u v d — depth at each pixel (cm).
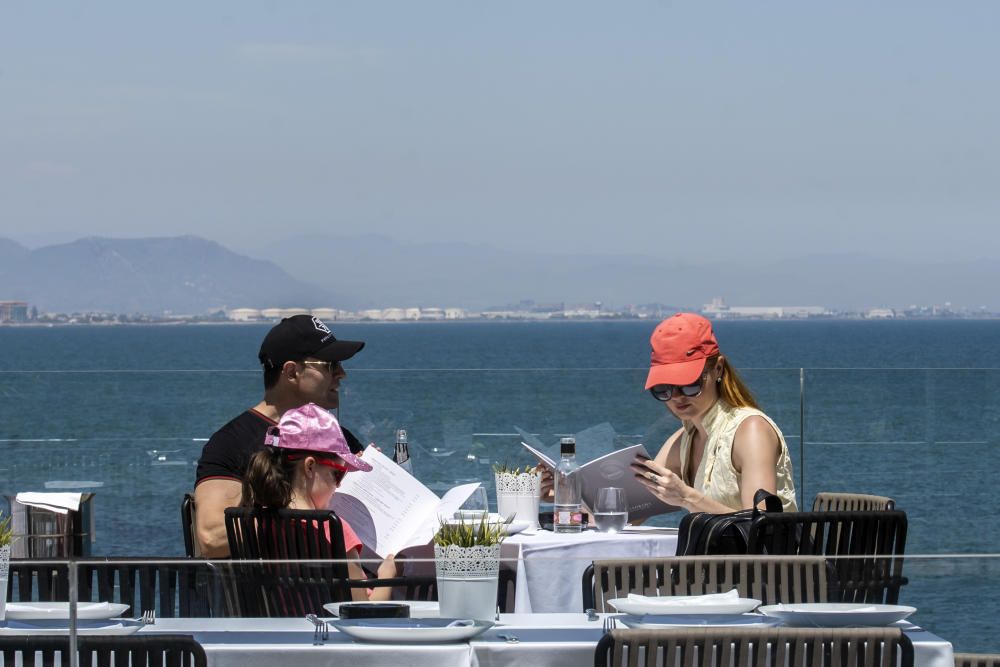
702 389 1085
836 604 625
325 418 939
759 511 883
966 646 610
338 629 614
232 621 611
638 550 1066
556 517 1123
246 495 912
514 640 611
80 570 607
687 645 590
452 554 628
